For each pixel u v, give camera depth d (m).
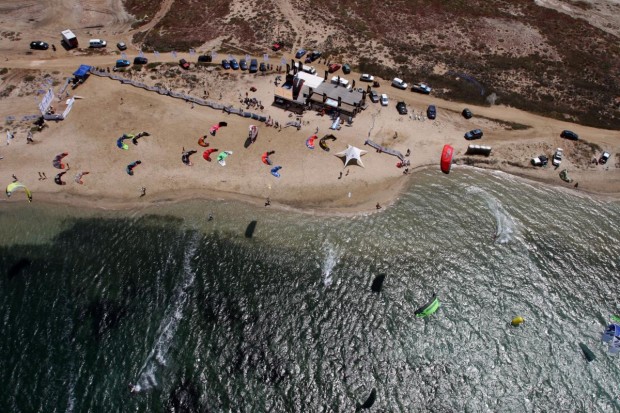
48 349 57.91
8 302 62.19
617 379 55.75
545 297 63.59
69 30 106.75
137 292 63.38
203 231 70.38
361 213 73.69
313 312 61.66
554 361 57.28
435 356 57.72
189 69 98.62
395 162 82.00
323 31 111.19
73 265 66.12
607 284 65.25
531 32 114.38
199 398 54.09
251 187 76.88
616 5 126.31
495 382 55.59
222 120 88.00
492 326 60.47
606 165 83.44
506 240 70.31
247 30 110.56
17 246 68.25
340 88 91.12
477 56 106.50
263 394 54.50
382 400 54.22
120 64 98.06
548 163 83.38
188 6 118.31
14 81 94.50
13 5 116.19
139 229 70.62
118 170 78.69
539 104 94.69
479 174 81.25
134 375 55.81
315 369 56.59
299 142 84.25
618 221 74.12
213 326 60.12
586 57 106.50
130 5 118.25
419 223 72.38
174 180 77.50
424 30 113.56
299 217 72.75
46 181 76.75
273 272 65.69
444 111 92.19
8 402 53.69
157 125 86.50
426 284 64.69
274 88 94.88
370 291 63.78
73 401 53.84
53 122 86.50
